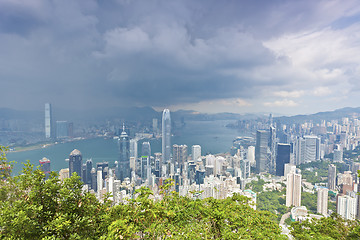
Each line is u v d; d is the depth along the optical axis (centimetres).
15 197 188
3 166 191
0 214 160
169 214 228
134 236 190
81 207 203
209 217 248
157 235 208
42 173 200
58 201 198
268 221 269
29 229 162
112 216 214
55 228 169
